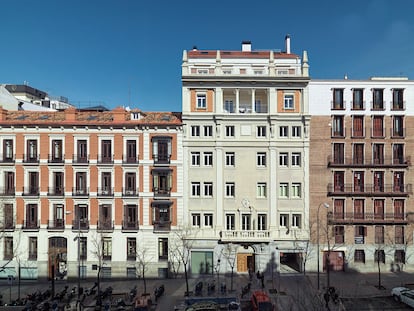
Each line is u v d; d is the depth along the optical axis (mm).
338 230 47719
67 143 47156
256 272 45938
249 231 46219
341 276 45750
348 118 47969
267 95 47969
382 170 47656
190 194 47250
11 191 47094
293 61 51469
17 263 46688
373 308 35188
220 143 47219
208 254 46938
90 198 46844
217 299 35906
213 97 47562
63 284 45188
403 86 48094
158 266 46781
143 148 46906
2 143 47406
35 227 46688
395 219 47531
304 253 46688
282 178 47469
